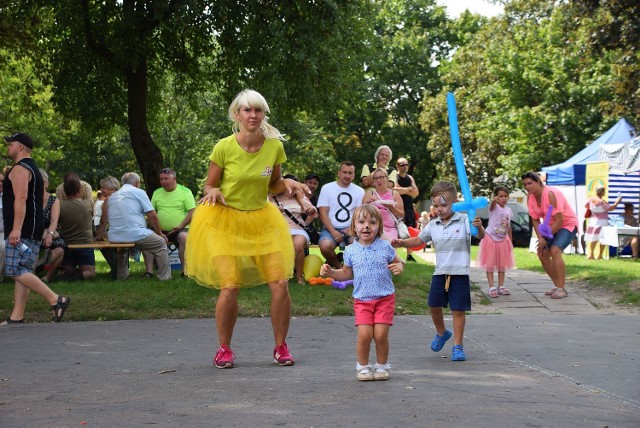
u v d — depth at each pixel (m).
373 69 22.42
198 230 6.80
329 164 41.69
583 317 10.12
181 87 21.05
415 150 50.97
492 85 39.94
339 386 5.86
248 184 6.70
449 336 7.38
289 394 5.56
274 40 16.73
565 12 23.17
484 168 42.44
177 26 16.64
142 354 7.28
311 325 9.17
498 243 12.08
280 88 17.11
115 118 19.38
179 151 37.56
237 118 6.66
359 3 18.44
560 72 36.22
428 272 13.83
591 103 35.84
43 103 24.95
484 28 42.06
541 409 5.20
